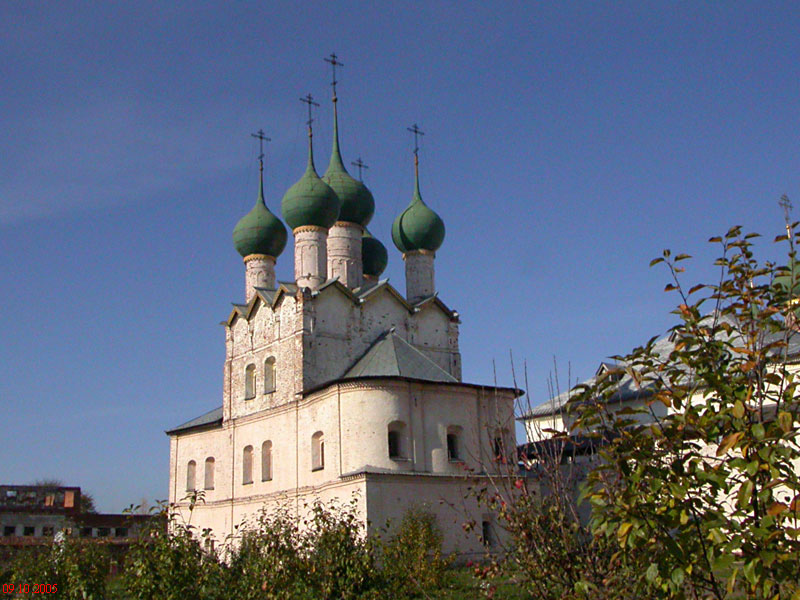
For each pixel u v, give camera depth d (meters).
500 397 52.84
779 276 12.44
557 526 15.14
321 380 54.97
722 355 12.58
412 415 49.44
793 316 11.88
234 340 63.28
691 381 12.82
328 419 51.12
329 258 62.06
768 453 10.32
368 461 48.12
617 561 13.42
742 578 11.73
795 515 10.09
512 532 15.41
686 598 11.96
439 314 62.06
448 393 50.94
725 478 11.17
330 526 30.27
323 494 50.44
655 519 11.09
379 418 48.72
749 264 12.69
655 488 11.00
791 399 11.31
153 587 26.27
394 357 52.69
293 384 55.22
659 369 12.98
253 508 58.03
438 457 49.41
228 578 28.95
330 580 27.36
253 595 26.86
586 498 12.49
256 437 59.00
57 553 38.75
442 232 64.44
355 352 56.78
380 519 46.12
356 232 63.03
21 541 71.25
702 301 12.81
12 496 83.69
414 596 31.62
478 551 47.88
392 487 47.09
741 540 10.30
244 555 31.06
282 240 65.31
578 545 14.92
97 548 39.22
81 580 34.47
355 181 63.97
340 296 57.09
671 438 11.84
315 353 55.12
